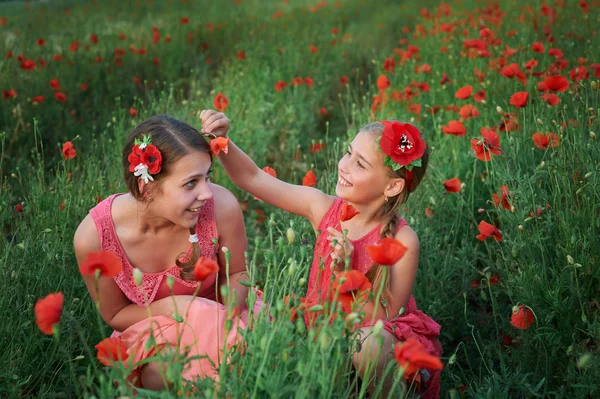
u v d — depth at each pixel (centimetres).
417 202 337
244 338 176
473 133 423
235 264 255
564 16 713
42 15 1201
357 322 168
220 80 659
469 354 283
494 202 289
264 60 728
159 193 214
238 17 1090
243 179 258
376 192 240
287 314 173
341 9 1233
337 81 725
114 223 229
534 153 357
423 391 242
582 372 231
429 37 770
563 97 390
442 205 350
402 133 226
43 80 614
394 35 1005
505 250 290
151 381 223
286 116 548
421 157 239
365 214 246
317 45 866
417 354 150
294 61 730
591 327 231
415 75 597
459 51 664
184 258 236
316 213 262
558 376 245
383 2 1298
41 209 322
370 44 950
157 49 803
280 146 517
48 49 769
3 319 237
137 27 1073
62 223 303
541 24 706
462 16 877
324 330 156
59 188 337
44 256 273
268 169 271
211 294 259
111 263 157
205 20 1073
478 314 297
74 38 909
